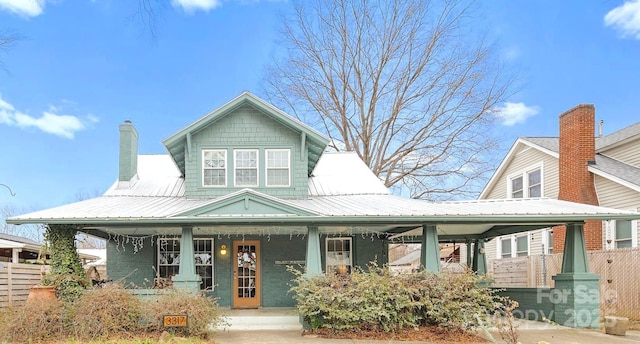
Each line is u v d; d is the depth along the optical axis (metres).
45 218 11.10
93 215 11.45
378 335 10.20
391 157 26.77
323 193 15.30
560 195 17.28
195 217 11.36
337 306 10.42
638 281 12.25
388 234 15.45
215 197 14.33
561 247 16.83
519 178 21.08
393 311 10.38
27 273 13.18
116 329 9.61
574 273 11.62
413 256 30.50
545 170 18.95
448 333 10.29
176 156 15.13
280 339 9.93
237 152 14.66
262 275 15.04
